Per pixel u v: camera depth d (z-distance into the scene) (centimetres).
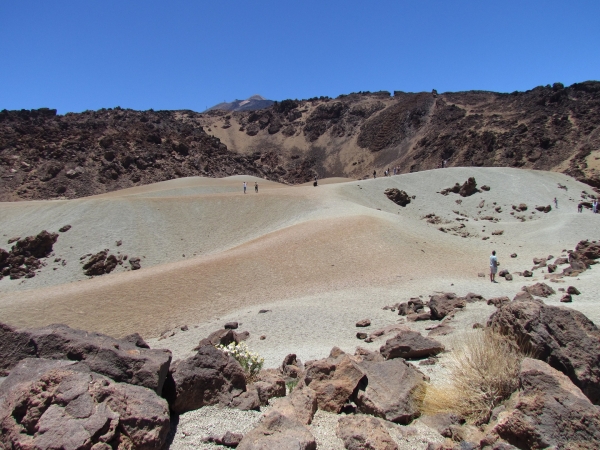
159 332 2134
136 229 4984
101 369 634
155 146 12531
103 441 502
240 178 9944
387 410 666
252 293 2658
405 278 2798
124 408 543
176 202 5638
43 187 10312
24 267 4519
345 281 2792
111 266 4419
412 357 1062
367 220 4084
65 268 4459
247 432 607
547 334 696
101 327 2227
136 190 8306
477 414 628
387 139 17538
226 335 1622
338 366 765
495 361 664
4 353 699
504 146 12512
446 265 3172
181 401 677
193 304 2508
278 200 5619
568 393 537
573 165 10475
